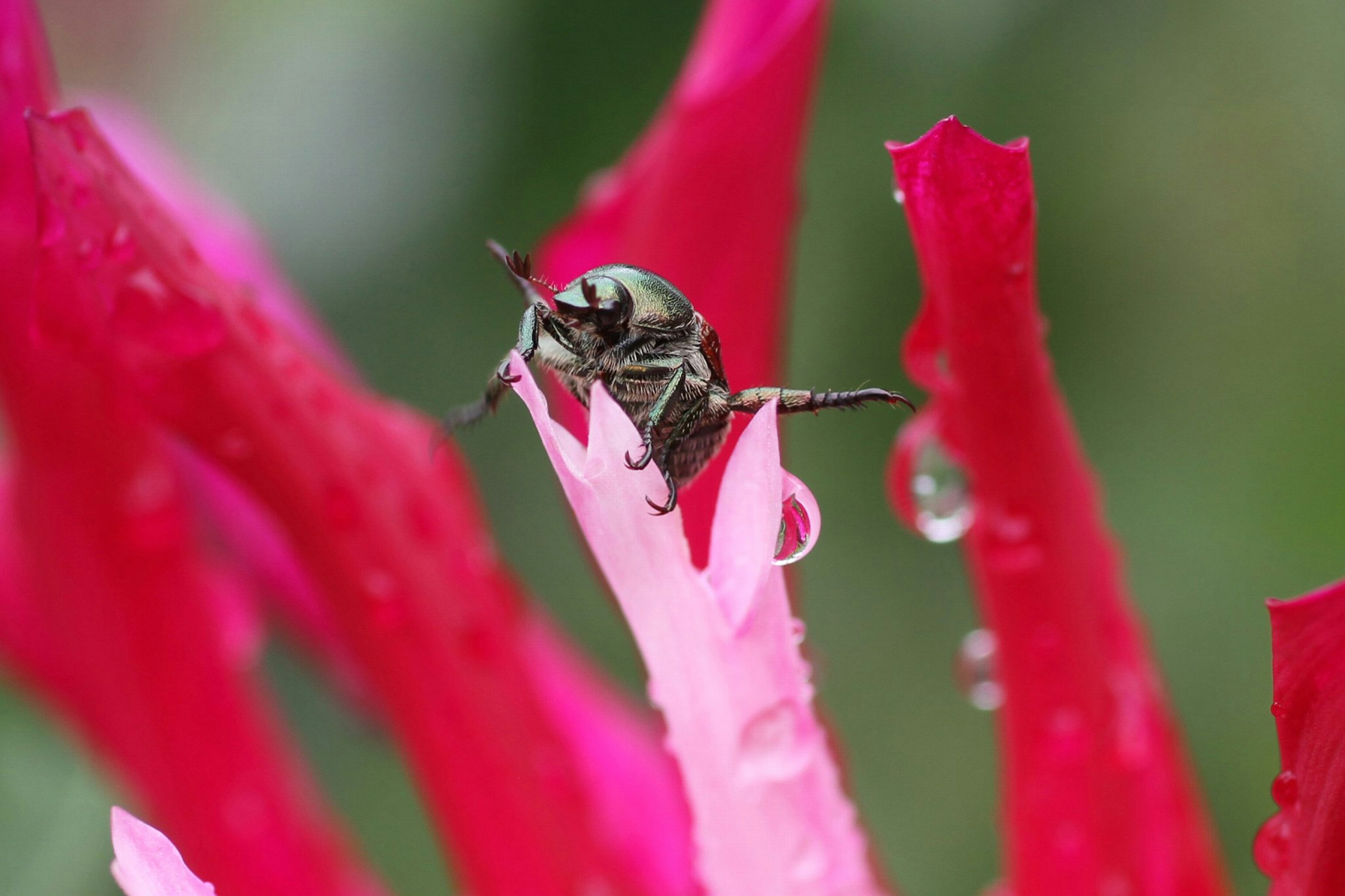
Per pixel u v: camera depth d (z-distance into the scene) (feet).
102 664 0.68
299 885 0.69
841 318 0.78
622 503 0.59
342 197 0.79
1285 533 0.77
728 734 0.60
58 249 0.62
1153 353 0.77
